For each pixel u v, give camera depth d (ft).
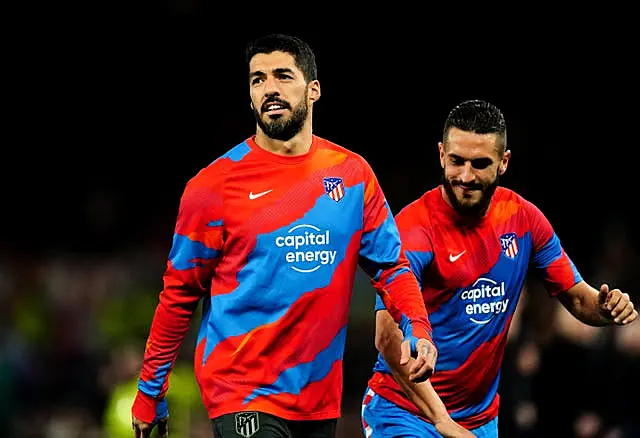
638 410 98.02
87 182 221.66
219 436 58.13
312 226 57.62
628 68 202.59
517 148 201.57
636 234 190.39
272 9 209.46
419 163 207.62
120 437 109.50
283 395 57.36
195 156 221.66
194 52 217.97
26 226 217.97
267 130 57.57
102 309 159.94
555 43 204.85
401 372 62.13
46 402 156.15
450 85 208.54
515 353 100.78
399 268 59.62
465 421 66.08
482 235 63.93
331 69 208.44
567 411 97.60
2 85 221.25
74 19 218.18
